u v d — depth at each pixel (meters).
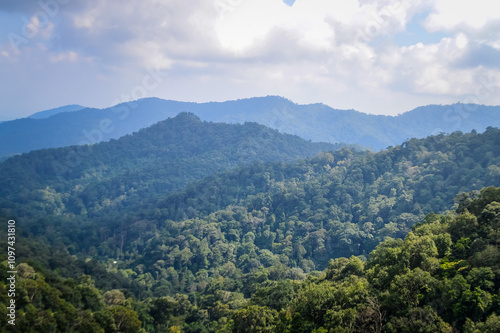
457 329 48.62
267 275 121.25
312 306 61.09
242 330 67.31
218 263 153.00
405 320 50.25
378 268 67.38
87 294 85.44
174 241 165.88
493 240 59.69
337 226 159.62
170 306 96.12
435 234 70.19
